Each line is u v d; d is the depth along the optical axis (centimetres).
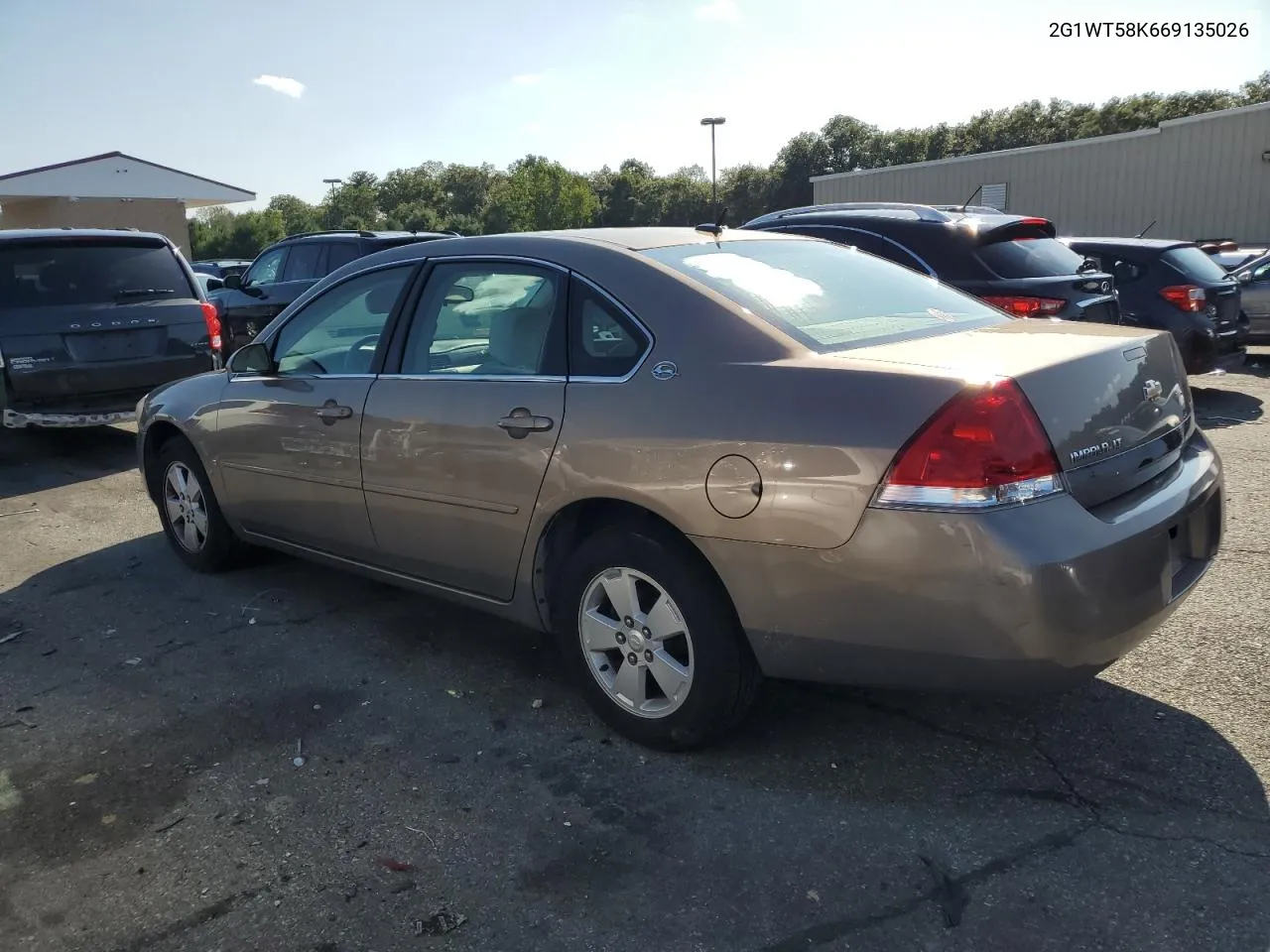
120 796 312
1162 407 315
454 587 384
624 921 248
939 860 266
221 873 273
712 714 308
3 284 740
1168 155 2381
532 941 242
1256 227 2294
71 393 758
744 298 320
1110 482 279
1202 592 439
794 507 275
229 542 505
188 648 426
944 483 256
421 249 405
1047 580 251
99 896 265
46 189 3334
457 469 359
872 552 264
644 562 312
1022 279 686
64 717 366
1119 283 902
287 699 375
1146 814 281
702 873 265
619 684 330
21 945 247
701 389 298
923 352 295
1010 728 332
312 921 252
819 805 293
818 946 236
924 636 264
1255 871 256
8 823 300
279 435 437
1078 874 257
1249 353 1236
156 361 794
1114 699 347
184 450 507
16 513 654
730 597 294
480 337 367
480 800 304
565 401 328
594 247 348
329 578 509
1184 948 230
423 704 368
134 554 558
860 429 267
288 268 1177
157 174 3544
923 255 712
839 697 359
